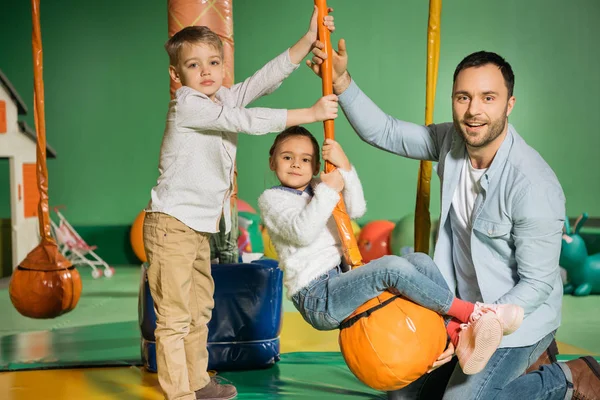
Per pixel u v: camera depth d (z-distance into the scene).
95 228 8.28
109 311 5.57
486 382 2.68
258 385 3.51
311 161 2.94
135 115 8.34
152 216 2.97
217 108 2.83
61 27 8.25
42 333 4.74
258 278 3.80
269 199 2.85
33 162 7.49
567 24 8.17
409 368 2.48
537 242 2.58
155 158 8.38
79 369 3.85
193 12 3.84
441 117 8.27
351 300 2.56
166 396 2.95
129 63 8.31
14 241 7.16
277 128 2.77
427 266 2.60
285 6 8.24
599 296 6.29
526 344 2.67
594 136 8.21
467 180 2.78
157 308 3.00
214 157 2.96
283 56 3.07
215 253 4.01
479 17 8.20
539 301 2.59
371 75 8.29
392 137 3.05
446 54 8.23
